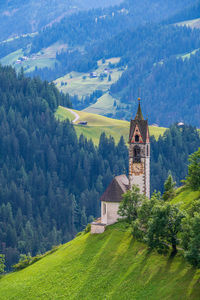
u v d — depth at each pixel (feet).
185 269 590.96
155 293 575.38
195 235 535.60
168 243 654.53
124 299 595.06
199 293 536.01
